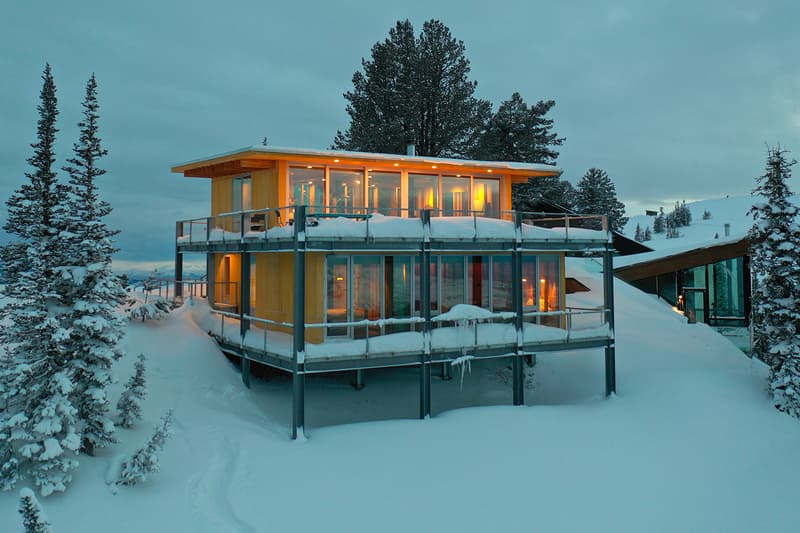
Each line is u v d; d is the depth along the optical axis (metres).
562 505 12.72
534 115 37.94
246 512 11.64
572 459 14.81
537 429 16.34
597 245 20.44
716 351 25.36
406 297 19.41
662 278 32.69
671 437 16.30
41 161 14.29
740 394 18.92
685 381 19.72
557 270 22.19
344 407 19.77
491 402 20.89
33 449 11.34
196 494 12.10
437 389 21.72
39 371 12.61
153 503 11.62
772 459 15.23
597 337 20.00
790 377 17.88
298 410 15.55
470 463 14.34
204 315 23.08
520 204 37.25
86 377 13.05
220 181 23.81
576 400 20.50
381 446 15.02
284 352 16.56
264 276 20.77
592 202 55.59
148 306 20.77
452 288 20.22
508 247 19.06
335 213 19.75
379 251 17.20
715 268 31.48
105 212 13.70
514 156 37.56
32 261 13.06
